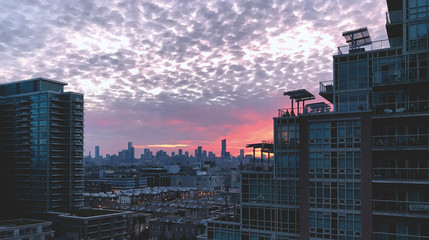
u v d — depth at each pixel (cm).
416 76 4419
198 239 6638
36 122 15862
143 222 16975
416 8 4497
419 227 4384
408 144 4472
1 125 16962
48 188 15275
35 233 10531
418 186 4422
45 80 16662
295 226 5281
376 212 4478
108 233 13250
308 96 5709
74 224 12619
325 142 4972
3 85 17500
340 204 4778
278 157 5519
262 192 5634
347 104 4972
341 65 5062
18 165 16212
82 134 16662
